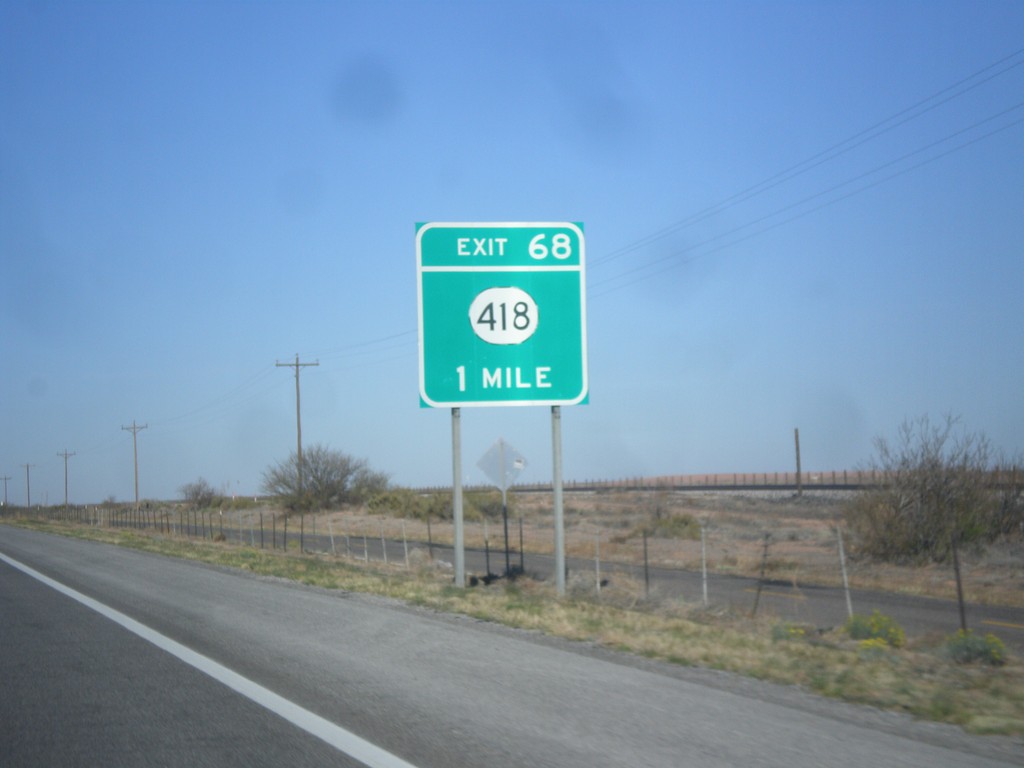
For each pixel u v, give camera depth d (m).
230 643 14.23
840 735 8.56
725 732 8.68
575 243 22.25
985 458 34.34
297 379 79.88
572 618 16.61
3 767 8.04
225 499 107.19
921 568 31.84
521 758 7.93
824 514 53.38
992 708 9.63
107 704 10.31
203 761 8.09
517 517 65.12
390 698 10.26
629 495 82.94
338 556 37.94
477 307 21.86
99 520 94.25
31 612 18.67
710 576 30.31
